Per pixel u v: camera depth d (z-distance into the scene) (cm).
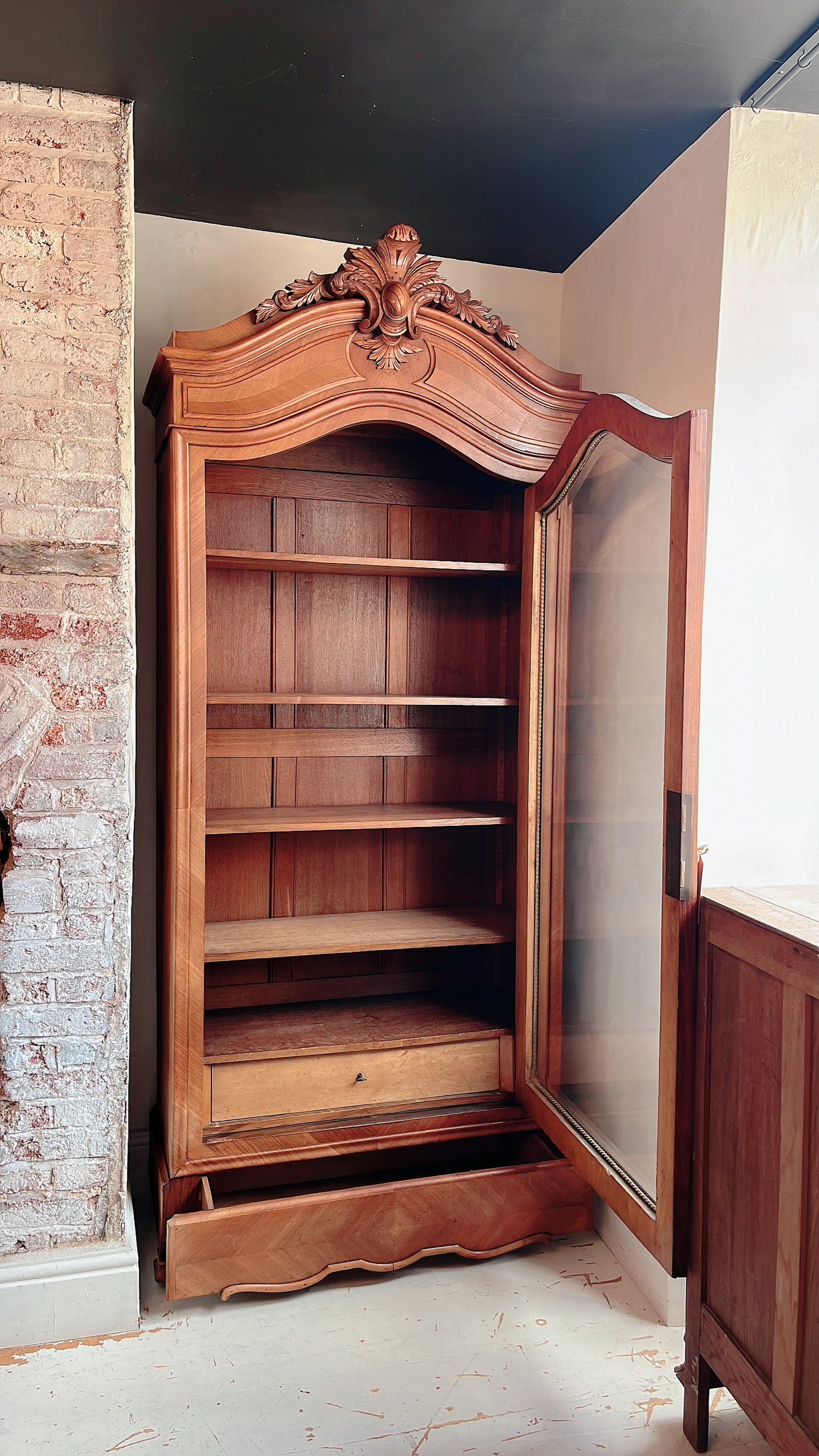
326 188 253
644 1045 202
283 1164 275
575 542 233
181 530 225
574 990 235
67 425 207
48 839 211
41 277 204
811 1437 150
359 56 194
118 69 197
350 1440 184
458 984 300
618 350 267
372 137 227
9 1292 209
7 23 181
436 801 296
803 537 221
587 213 265
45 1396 195
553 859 247
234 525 273
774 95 205
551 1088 250
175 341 221
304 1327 218
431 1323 220
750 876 223
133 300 217
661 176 242
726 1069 179
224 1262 215
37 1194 216
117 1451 180
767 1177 164
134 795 231
